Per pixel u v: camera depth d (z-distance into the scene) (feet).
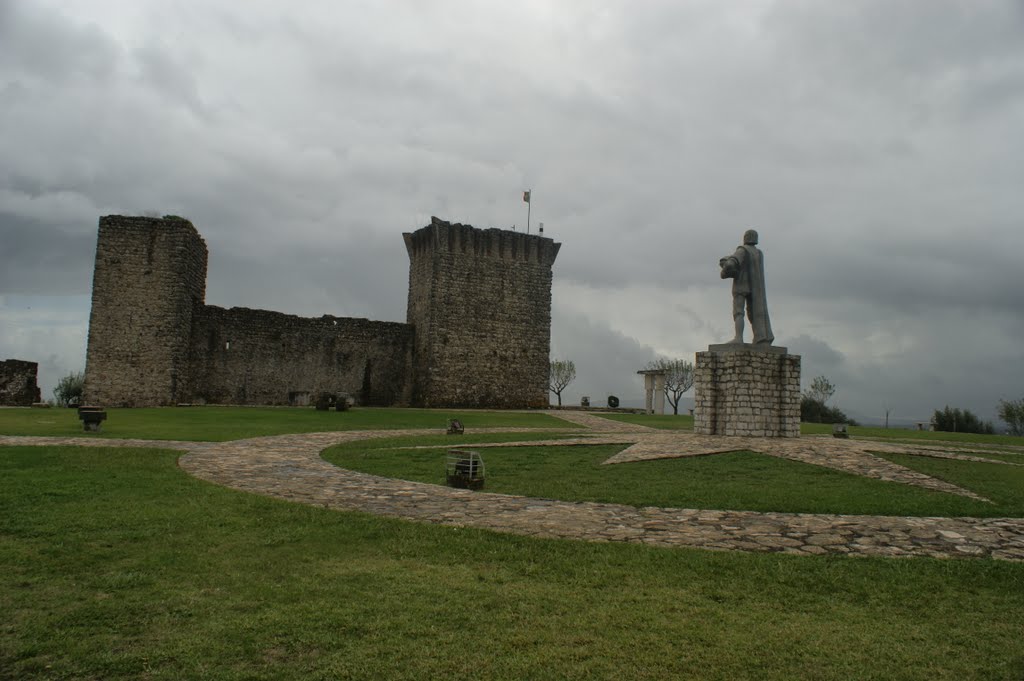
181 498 43.32
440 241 191.52
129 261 151.02
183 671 20.70
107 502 41.39
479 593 27.48
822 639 23.66
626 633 23.82
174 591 27.07
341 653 22.02
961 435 126.11
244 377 175.63
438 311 190.08
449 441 83.87
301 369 184.34
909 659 22.21
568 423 131.54
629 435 92.58
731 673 21.12
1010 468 64.95
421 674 20.74
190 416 117.91
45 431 83.25
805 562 31.73
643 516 41.22
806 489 50.83
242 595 26.81
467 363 192.13
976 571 30.81
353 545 34.12
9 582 27.71
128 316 149.79
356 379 192.24
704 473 58.70
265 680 20.29
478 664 21.39
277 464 61.00
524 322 200.54
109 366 147.84
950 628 24.82
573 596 27.32
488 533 36.11
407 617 24.93
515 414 158.71
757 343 89.61
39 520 36.50
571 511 42.42
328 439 85.30
